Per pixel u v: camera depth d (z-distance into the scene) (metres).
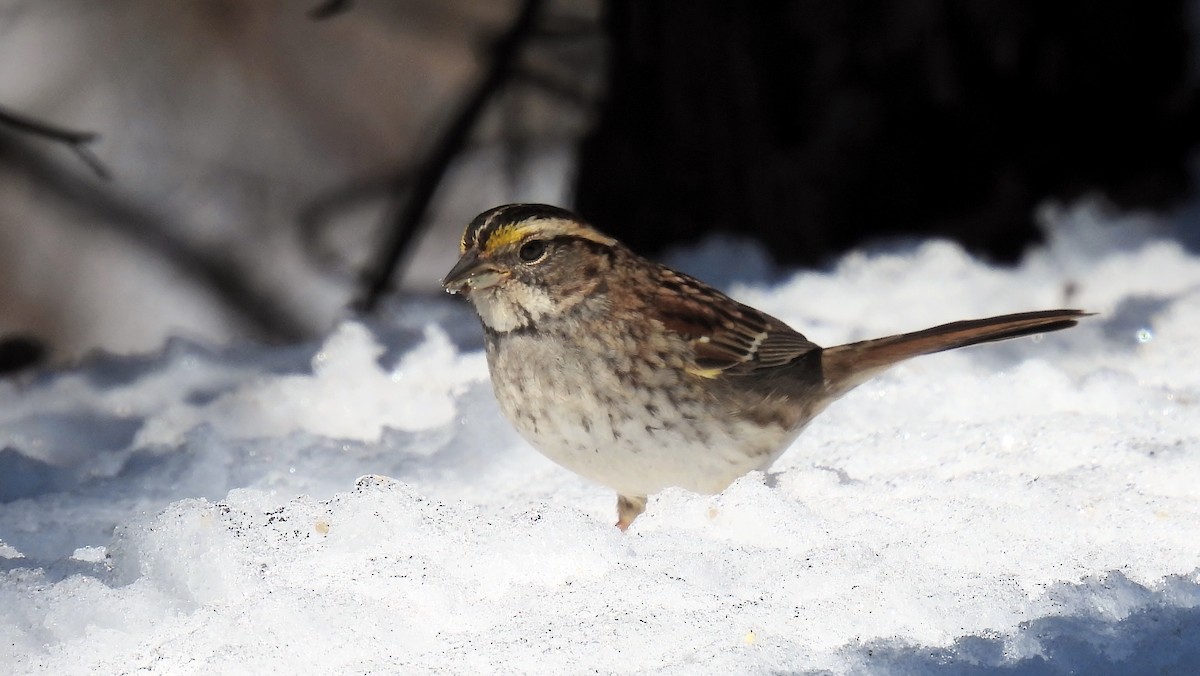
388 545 6.82
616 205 14.59
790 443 9.13
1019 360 11.20
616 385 8.38
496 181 19.77
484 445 9.70
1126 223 14.66
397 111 21.77
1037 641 5.93
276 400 10.73
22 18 21.69
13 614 6.18
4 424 10.48
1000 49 13.72
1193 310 11.98
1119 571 6.59
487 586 6.65
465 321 13.18
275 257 21.12
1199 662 5.74
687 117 14.09
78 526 8.02
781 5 13.57
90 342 20.28
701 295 8.80
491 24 20.33
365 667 5.86
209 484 8.98
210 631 6.05
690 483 8.66
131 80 21.61
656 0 14.04
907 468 8.68
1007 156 13.95
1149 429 8.87
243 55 21.80
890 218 13.80
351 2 12.07
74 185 21.02
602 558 6.76
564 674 5.82
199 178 21.47
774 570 6.64
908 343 9.35
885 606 6.27
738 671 5.73
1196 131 14.84
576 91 15.46
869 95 13.51
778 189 13.82
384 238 15.30
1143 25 14.33
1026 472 8.41
